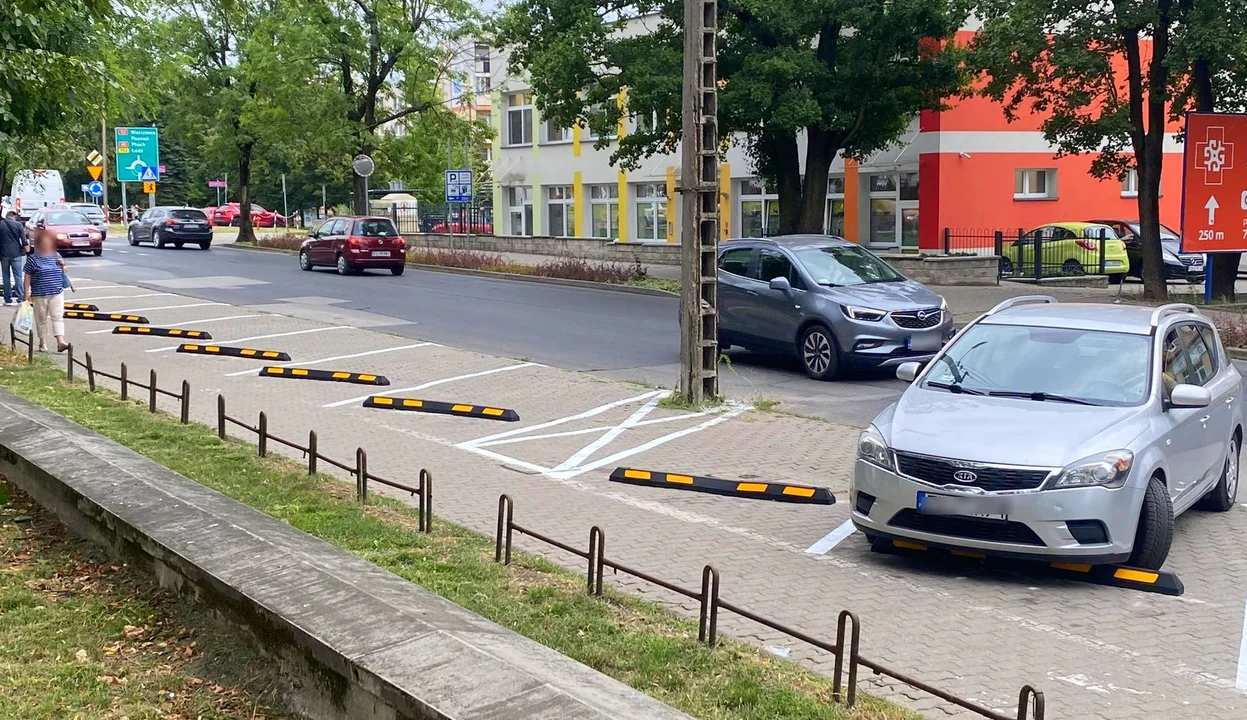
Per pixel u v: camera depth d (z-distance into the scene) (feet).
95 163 182.70
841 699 16.25
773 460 34.53
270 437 31.73
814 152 93.56
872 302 50.03
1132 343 26.61
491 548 24.04
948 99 116.26
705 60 42.11
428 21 142.20
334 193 261.85
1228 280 80.02
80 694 15.17
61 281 53.72
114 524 19.97
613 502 29.22
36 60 38.34
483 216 177.06
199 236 159.22
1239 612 21.30
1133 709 16.75
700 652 17.87
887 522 23.44
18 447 25.07
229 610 16.25
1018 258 101.65
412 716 12.39
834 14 85.05
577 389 47.42
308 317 73.77
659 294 90.63
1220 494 28.78
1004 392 25.89
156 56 135.13
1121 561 22.50
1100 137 80.07
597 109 140.46
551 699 12.00
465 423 39.81
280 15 136.98
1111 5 80.33
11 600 18.56
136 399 41.65
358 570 16.69
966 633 20.04
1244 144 72.90
